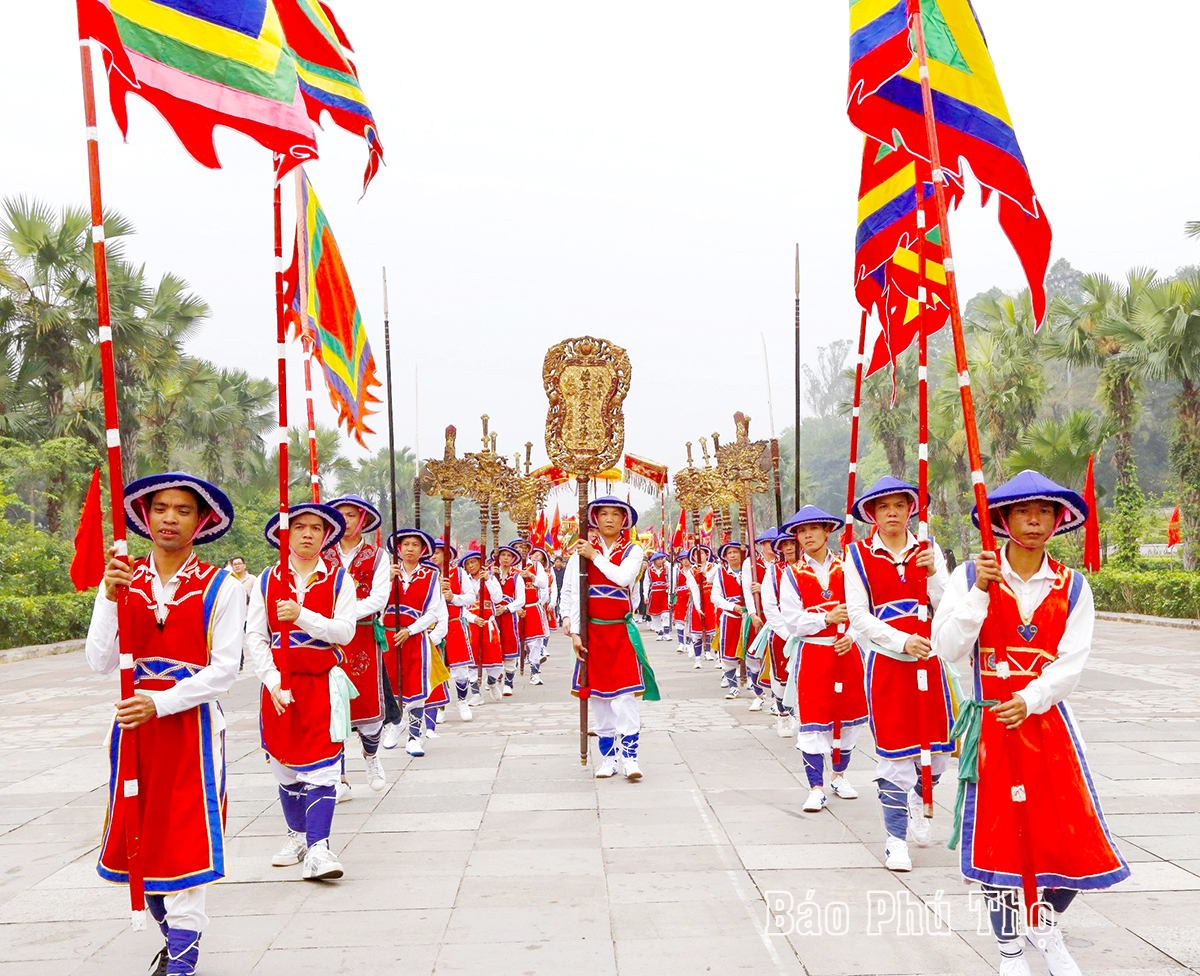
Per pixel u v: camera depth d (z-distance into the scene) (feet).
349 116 24.07
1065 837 11.61
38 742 32.32
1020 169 16.14
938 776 18.30
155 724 12.73
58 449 75.56
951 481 107.24
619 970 13.14
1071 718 12.19
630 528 26.55
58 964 13.82
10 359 78.13
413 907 15.78
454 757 28.48
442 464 37.88
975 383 95.55
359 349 27.30
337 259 26.40
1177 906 14.98
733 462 46.32
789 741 30.04
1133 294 77.36
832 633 21.91
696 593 54.44
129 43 15.12
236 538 102.01
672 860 18.04
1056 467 83.56
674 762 26.99
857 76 16.79
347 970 13.30
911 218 21.01
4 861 19.02
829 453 306.55
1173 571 75.56
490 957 13.67
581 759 26.55
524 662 57.72
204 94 15.64
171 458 100.83
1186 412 75.61
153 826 12.49
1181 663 46.24
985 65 16.44
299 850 18.31
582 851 18.70
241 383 114.83
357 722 23.81
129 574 12.10
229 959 13.73
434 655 31.86
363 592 23.76
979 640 12.43
